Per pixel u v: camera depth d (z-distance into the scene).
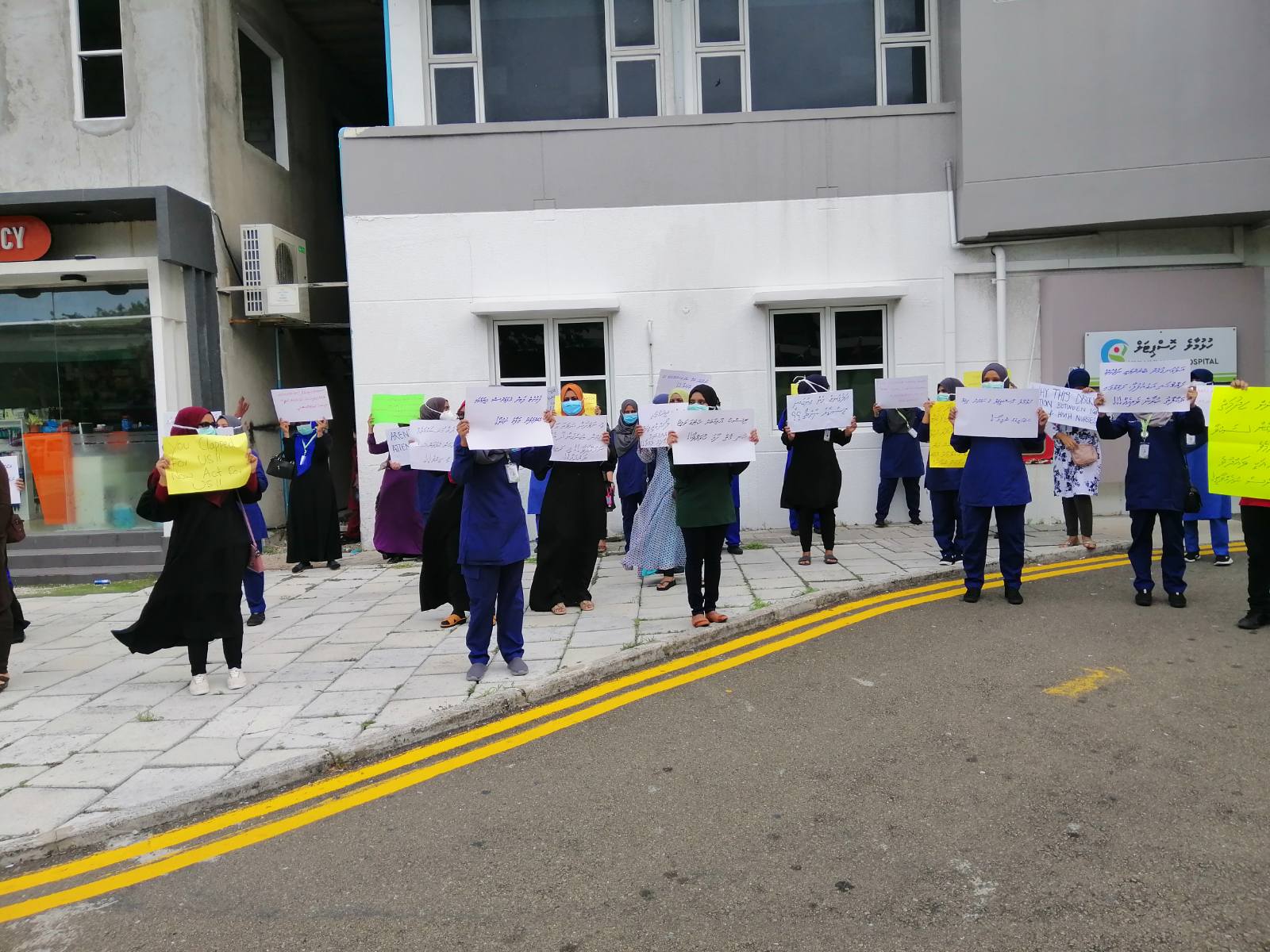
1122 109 10.05
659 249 10.78
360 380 10.83
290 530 9.76
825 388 8.38
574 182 10.74
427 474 8.23
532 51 11.12
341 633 7.06
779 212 10.75
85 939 3.17
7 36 10.70
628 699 5.32
